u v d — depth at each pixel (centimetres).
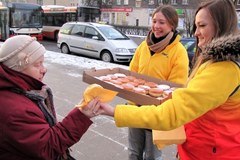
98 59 1316
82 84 754
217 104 154
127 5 5162
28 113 151
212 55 153
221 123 164
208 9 166
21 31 1998
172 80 280
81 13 2447
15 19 1972
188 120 153
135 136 301
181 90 155
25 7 2016
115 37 1292
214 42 155
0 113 149
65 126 160
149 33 294
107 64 1128
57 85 732
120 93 227
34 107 157
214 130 165
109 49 1239
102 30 1300
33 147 149
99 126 475
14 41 163
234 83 152
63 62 1095
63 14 2380
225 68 151
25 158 155
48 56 1213
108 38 1267
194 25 184
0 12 1959
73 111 165
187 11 2270
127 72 290
